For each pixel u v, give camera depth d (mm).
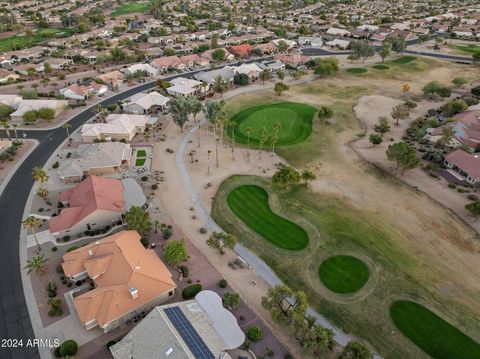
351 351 55125
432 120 139875
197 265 75875
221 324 61219
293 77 194750
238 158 117062
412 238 83875
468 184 103062
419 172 108812
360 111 154125
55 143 125250
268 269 75562
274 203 95250
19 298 67562
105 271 69250
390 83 188125
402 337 62375
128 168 110125
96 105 145750
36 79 188375
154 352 54125
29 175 106062
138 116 137125
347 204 94875
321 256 78750
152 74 194875
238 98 167375
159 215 90125
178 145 125188
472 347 61062
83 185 93562
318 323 64188
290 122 142875
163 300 68188
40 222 86750
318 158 116750
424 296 69812
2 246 79625
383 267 76062
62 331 62000
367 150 121625
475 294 70438
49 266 74500
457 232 85812
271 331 62688
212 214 91188
